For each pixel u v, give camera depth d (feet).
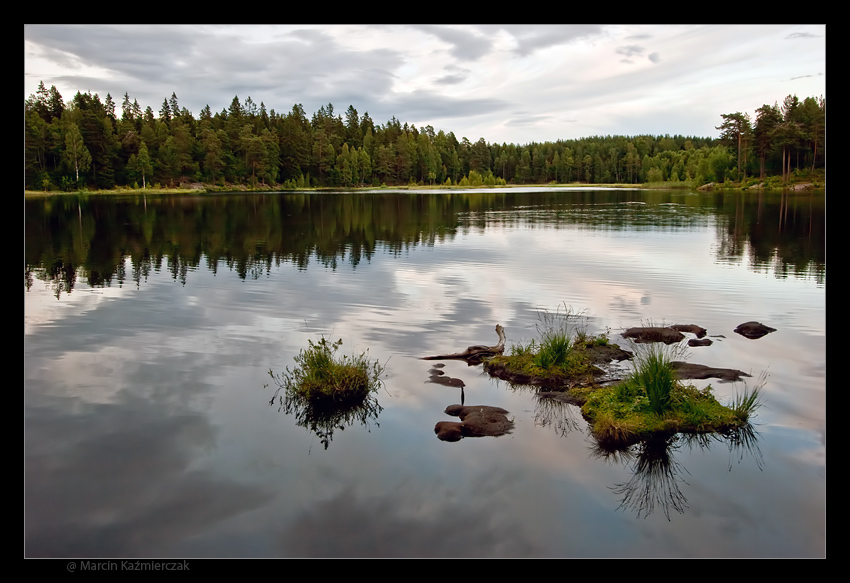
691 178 407.03
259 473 19.49
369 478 19.24
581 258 66.23
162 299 46.62
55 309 43.14
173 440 21.84
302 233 96.99
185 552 15.71
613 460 20.63
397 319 39.60
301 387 26.32
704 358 30.91
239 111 399.24
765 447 21.44
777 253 68.23
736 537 16.46
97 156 273.33
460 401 25.71
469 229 101.86
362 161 407.44
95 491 18.38
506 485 18.90
